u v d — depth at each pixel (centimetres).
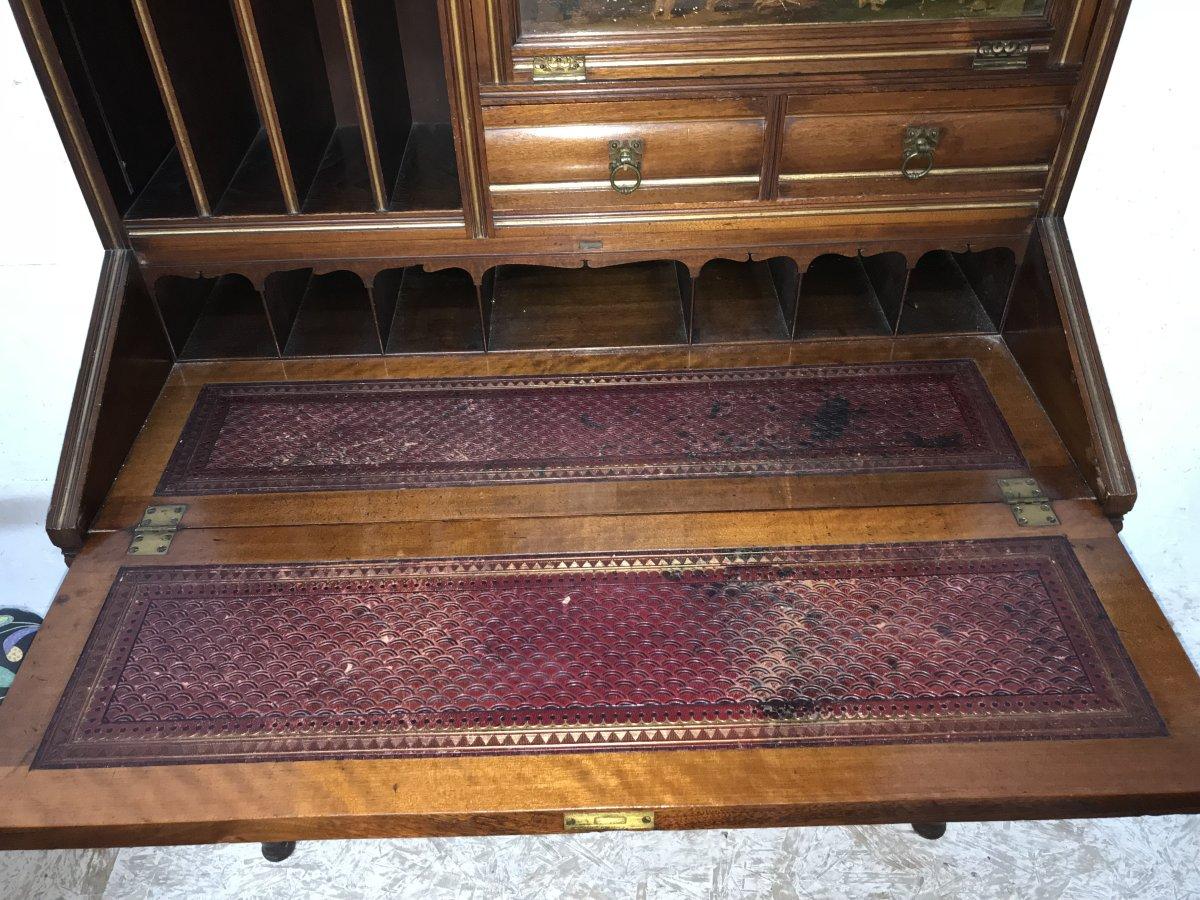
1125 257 170
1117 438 152
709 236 173
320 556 148
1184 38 148
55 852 185
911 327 189
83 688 131
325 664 133
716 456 163
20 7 143
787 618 137
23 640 206
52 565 219
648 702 127
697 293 200
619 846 189
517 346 188
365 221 170
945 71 156
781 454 163
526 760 121
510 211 169
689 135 162
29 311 177
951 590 140
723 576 143
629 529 151
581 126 160
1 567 216
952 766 119
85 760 123
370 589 143
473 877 185
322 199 174
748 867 185
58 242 169
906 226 173
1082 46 154
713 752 122
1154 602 137
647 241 173
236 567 147
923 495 155
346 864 187
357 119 202
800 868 184
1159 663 130
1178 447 193
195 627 138
